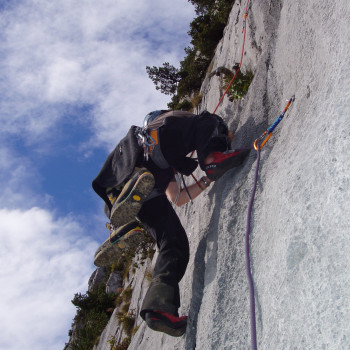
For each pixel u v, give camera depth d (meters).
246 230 2.74
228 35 8.09
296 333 1.82
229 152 3.53
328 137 2.10
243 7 6.91
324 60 2.78
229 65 6.87
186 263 3.50
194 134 3.68
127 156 3.66
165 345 3.84
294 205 2.22
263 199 2.84
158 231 3.58
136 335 6.12
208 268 3.27
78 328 16.86
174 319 3.14
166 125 3.70
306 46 3.27
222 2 13.74
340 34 2.51
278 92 3.83
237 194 3.26
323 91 2.54
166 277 3.25
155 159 3.64
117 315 11.27
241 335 2.40
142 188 3.34
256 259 2.56
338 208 1.83
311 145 2.35
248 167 3.38
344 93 2.13
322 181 2.04
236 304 2.61
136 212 3.53
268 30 4.94
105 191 3.83
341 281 1.66
